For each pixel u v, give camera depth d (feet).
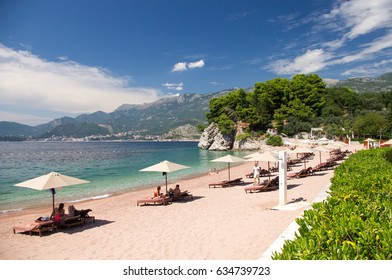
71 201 69.00
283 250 13.85
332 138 289.12
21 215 56.54
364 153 77.71
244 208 47.29
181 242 33.12
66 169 147.43
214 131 351.25
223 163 161.79
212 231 36.04
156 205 56.44
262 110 338.34
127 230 40.09
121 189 84.79
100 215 50.70
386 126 281.13
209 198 60.34
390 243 12.96
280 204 46.03
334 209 18.70
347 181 30.04
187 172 122.42
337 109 346.13
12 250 34.55
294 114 337.11
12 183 106.32
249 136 315.78
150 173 121.39
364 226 14.62
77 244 35.53
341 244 13.85
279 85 369.30
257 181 74.59
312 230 15.37
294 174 78.38
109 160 206.39
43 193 81.30
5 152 366.43
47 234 40.37
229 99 360.89
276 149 266.77
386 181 28.53
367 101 374.22
